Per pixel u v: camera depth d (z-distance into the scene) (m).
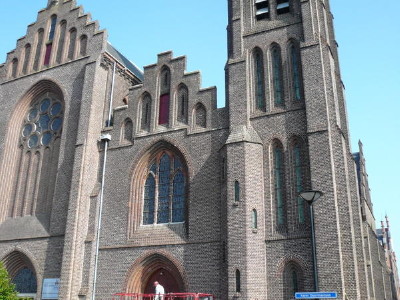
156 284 28.98
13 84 44.56
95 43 40.78
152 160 35.38
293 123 30.20
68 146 37.84
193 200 31.61
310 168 28.03
